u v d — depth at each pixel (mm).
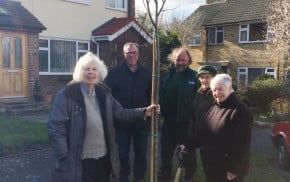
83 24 16500
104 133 3664
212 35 27094
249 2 25578
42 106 12367
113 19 17844
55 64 15414
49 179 5543
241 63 24875
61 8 15547
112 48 16297
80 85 3596
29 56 13023
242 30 24719
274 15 18359
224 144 3738
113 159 3717
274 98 14016
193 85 5141
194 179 5656
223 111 3756
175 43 19062
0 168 5988
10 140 7328
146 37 17312
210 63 26484
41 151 7094
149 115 3840
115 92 4965
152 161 3754
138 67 5086
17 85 12750
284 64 18578
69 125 3449
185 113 5129
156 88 3715
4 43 12352
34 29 12969
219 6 28016
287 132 6988
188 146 4203
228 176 3664
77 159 3434
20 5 13836
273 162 7441
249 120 3639
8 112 11320
